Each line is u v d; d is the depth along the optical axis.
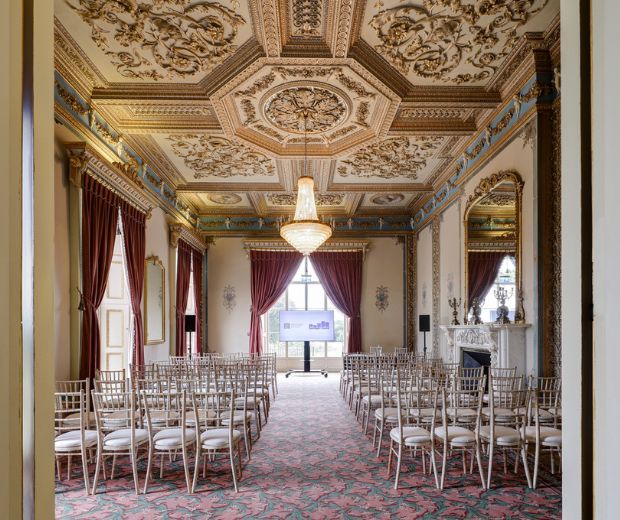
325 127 7.03
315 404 8.19
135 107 6.30
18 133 0.82
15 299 0.80
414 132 6.97
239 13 4.42
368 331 13.18
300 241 7.68
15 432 0.80
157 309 9.07
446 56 5.19
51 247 0.95
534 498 3.82
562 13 1.05
